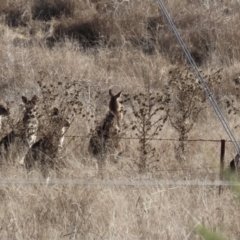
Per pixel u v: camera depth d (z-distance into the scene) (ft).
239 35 208.44
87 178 92.38
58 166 100.01
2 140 109.40
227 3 231.09
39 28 221.25
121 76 182.91
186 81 148.87
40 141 105.29
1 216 80.74
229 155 109.29
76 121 122.42
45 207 82.64
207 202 83.46
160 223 78.02
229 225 78.02
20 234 76.23
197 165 97.50
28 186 88.48
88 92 155.63
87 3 229.66
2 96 160.56
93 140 108.99
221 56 200.75
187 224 78.28
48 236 76.69
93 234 76.43
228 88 166.91
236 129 127.44
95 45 212.23
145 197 83.87
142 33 215.10
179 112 130.93
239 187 34.27
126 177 92.68
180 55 203.41
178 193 86.22
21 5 229.04
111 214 80.53
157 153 107.76
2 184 88.12
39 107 123.54
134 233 76.89
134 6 225.35
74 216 80.53
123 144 114.32
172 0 227.20
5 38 208.74
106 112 141.08
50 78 170.71
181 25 218.79
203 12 221.46
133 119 133.80
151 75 181.68
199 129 123.65
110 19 218.18
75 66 182.60
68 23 220.43
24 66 177.58
